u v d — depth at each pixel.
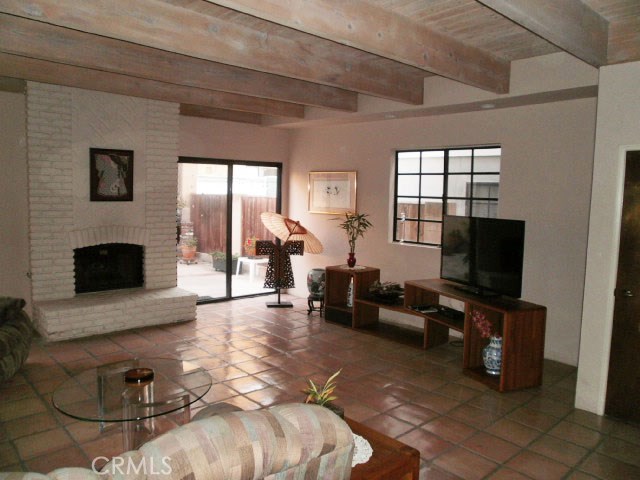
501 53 3.84
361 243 6.04
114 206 5.29
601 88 3.22
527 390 3.81
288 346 4.75
